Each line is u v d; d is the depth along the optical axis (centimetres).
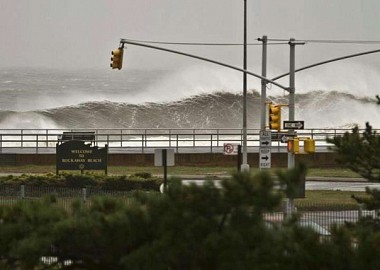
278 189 4222
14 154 15425
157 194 4481
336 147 5722
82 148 12162
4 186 10362
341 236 4481
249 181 4212
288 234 4338
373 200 5512
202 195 4247
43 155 15525
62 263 4491
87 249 4403
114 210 4412
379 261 4384
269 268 4247
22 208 4419
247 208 4259
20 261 4369
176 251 4219
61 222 4291
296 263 4312
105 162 12219
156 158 8719
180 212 4238
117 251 4375
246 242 4219
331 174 15112
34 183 10850
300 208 8462
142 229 4309
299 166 4250
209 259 4250
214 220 4253
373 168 5578
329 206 8525
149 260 4222
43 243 4250
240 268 4191
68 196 9212
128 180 10894
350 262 4381
